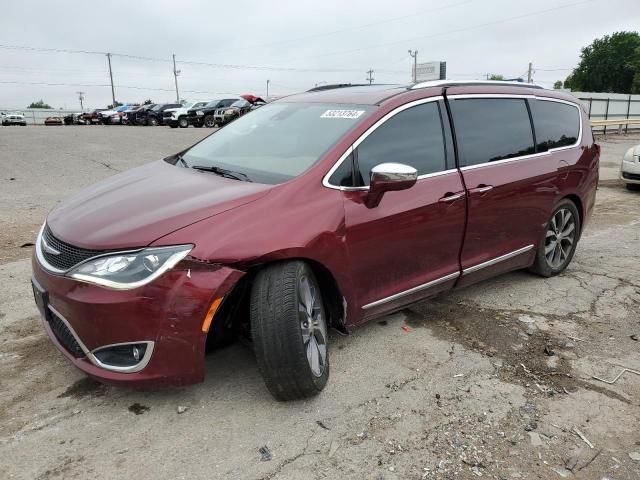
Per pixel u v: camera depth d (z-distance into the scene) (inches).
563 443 110.3
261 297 110.0
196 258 104.0
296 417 114.9
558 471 102.5
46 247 116.6
